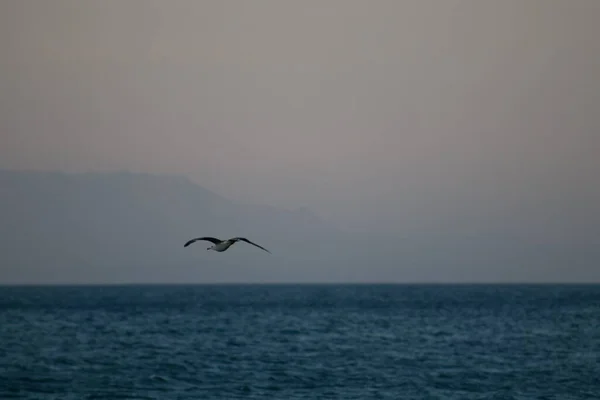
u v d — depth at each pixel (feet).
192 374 189.06
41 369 197.26
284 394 165.58
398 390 170.30
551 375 189.37
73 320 369.30
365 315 407.03
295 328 316.19
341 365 204.03
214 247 79.61
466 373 191.93
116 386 173.99
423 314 413.39
